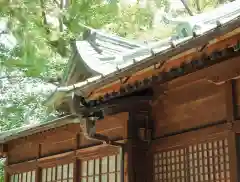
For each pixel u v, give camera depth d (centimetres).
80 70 1016
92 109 755
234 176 595
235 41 482
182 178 701
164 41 736
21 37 1786
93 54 991
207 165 654
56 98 789
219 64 611
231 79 606
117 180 837
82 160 974
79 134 994
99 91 697
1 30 1833
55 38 1784
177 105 731
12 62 1800
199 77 661
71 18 1767
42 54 1820
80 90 710
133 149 770
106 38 1059
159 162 758
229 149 609
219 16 593
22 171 1267
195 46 505
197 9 1966
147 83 626
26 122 1981
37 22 1780
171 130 739
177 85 724
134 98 761
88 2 1798
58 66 1831
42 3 1758
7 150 1359
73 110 753
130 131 775
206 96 671
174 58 547
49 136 1120
